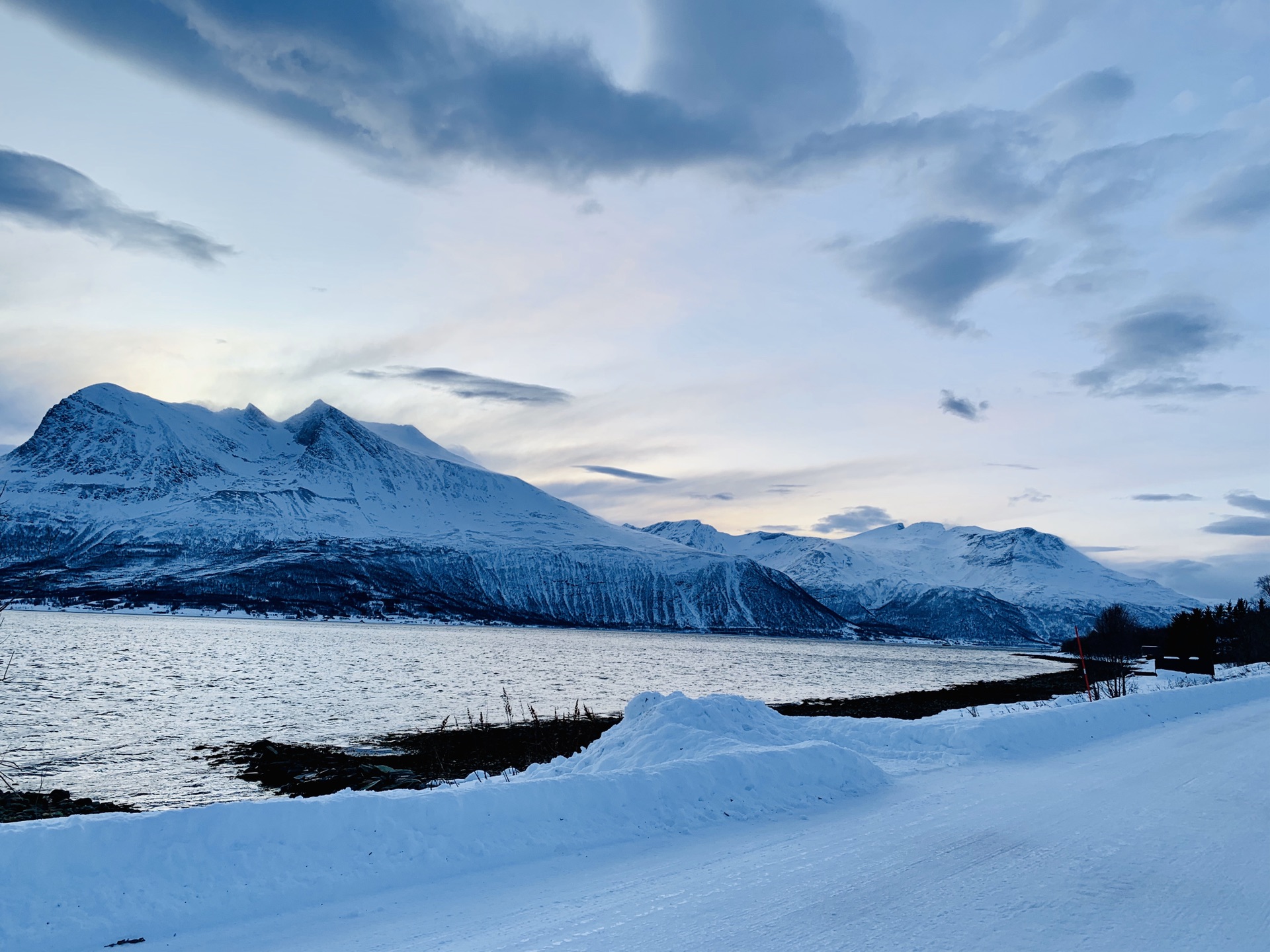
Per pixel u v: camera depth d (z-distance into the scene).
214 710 43.03
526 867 7.77
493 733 32.75
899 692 66.56
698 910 6.53
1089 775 13.23
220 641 118.19
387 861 7.46
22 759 28.09
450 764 25.17
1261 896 6.95
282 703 47.00
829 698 58.09
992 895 6.95
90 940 5.81
